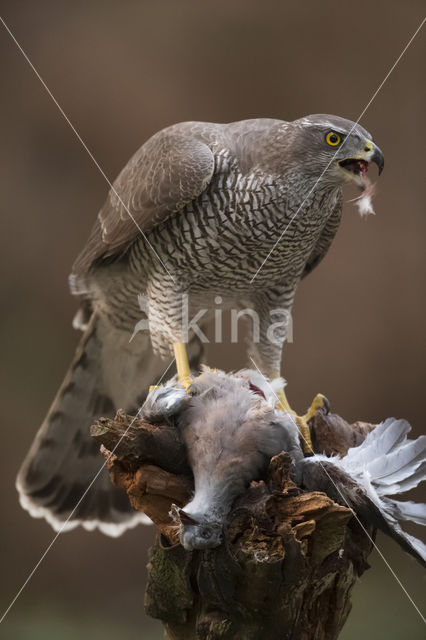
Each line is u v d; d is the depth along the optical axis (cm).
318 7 1438
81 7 1435
